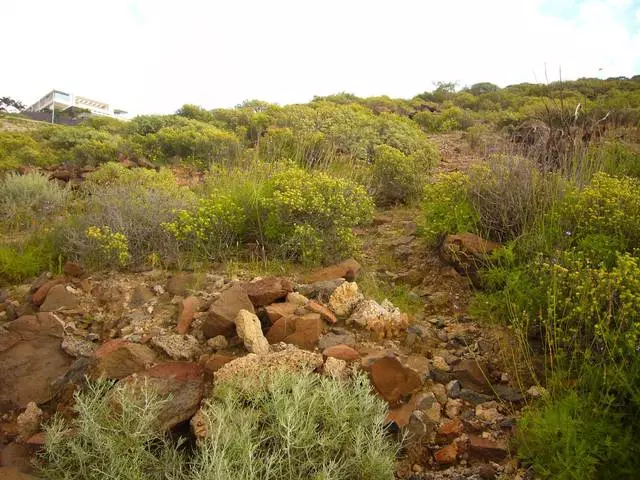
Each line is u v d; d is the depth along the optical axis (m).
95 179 8.42
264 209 5.29
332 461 2.21
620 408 2.55
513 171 4.76
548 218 4.17
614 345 2.62
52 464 2.47
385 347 3.40
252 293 3.80
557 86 21.66
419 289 4.42
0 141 11.76
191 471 2.36
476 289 4.21
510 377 3.08
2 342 3.53
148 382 2.92
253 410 2.49
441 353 3.38
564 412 2.43
